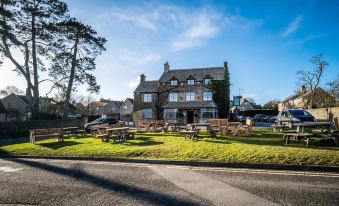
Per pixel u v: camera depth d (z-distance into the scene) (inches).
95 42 1369.3
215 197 246.4
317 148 431.8
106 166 404.5
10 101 2518.5
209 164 389.7
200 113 1775.3
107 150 512.4
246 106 3673.7
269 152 410.9
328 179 298.2
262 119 2050.9
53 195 262.7
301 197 239.9
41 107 2273.6
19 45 1168.8
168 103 1881.2
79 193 267.7
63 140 719.1
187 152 450.6
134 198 249.0
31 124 1092.5
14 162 462.0
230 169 364.2
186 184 292.5
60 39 1286.9
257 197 243.1
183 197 248.5
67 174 354.3
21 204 239.0
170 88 1903.3
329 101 2107.5
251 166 370.0
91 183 305.1
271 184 283.9
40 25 1214.3
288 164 355.6
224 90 1790.1
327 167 337.7
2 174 362.9
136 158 440.5
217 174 335.9
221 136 643.5
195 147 487.2
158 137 683.4
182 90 1871.3
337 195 243.1
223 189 270.5
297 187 270.4
